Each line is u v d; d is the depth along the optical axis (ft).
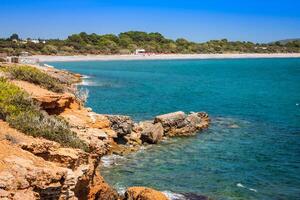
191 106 188.24
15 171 44.47
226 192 77.61
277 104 200.34
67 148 57.77
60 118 76.38
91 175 59.00
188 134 126.00
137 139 112.68
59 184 46.85
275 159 100.48
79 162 56.85
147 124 121.80
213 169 91.71
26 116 62.95
